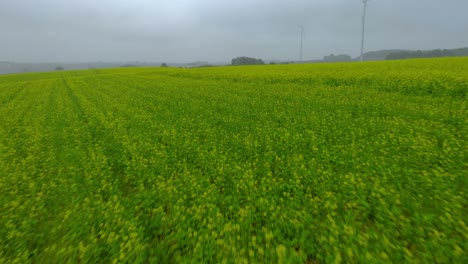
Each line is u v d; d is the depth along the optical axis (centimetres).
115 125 1216
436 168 592
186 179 641
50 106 1906
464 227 397
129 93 2242
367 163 629
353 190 530
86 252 419
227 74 3250
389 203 484
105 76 4725
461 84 1379
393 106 1146
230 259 377
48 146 1004
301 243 398
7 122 1455
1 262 424
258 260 384
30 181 703
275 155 748
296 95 1596
